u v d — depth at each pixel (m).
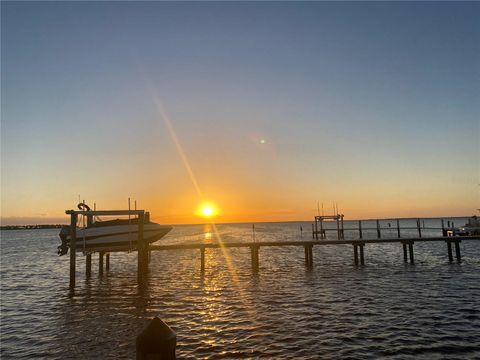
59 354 13.27
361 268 33.66
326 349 12.95
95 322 17.38
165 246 32.34
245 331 15.23
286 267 35.78
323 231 49.03
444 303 19.28
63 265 42.53
